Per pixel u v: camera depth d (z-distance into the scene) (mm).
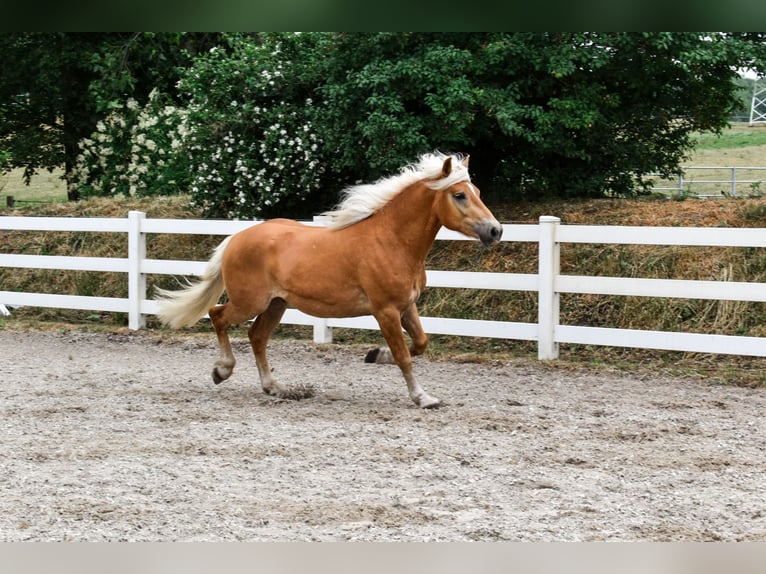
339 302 7285
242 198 12742
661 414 7141
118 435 6438
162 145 16719
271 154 12664
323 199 13359
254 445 6145
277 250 7453
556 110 11531
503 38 11477
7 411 7188
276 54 12938
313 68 12820
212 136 12953
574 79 11734
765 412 7227
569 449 6062
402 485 5281
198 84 13227
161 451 6008
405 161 11445
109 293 13086
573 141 12141
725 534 4508
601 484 5301
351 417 7000
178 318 7902
